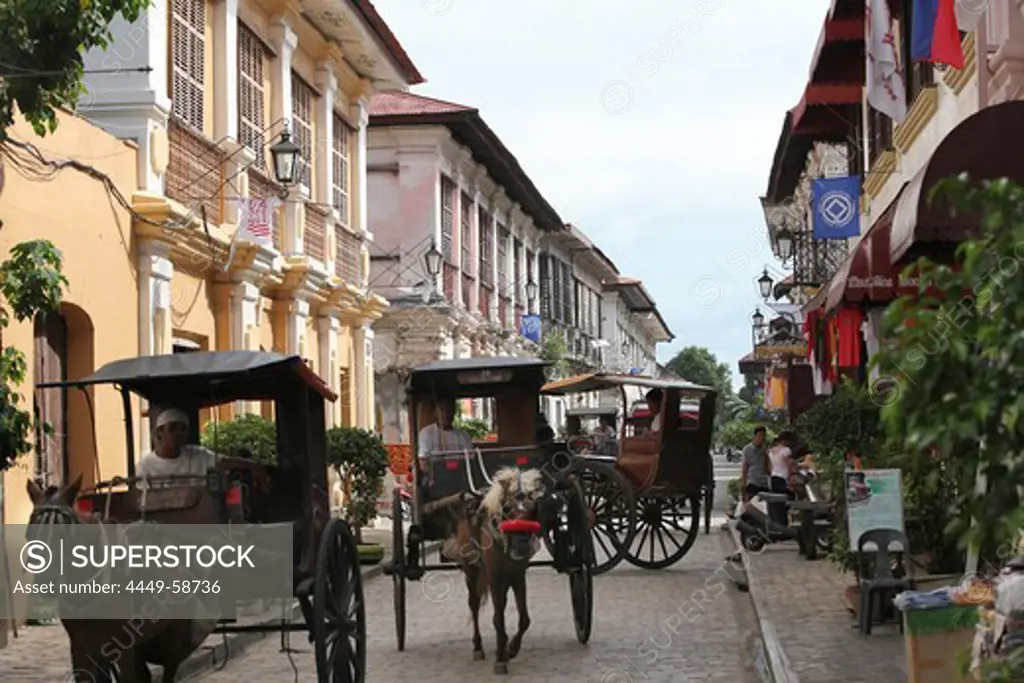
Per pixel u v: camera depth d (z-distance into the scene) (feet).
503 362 43.57
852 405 50.42
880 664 33.58
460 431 43.50
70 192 46.42
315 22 79.15
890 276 44.27
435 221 108.99
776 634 38.60
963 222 31.89
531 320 141.69
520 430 45.37
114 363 29.04
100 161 49.29
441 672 35.83
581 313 194.59
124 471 51.24
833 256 90.74
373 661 37.78
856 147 82.48
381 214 109.29
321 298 80.38
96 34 38.22
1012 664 14.57
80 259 47.19
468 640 41.04
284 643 30.71
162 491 26.58
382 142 109.50
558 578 57.26
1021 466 13.75
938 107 54.44
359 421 90.68
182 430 28.35
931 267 14.60
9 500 41.78
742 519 64.18
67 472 47.96
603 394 197.77
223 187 63.26
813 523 58.75
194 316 61.26
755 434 74.49
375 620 45.96
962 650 17.62
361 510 63.67
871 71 48.49
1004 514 13.87
